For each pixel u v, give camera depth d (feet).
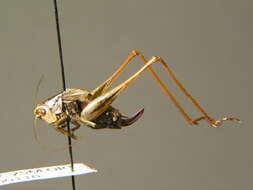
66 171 0.63
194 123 0.64
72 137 0.64
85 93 0.63
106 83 0.64
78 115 0.63
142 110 0.64
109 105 0.63
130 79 0.63
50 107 0.63
